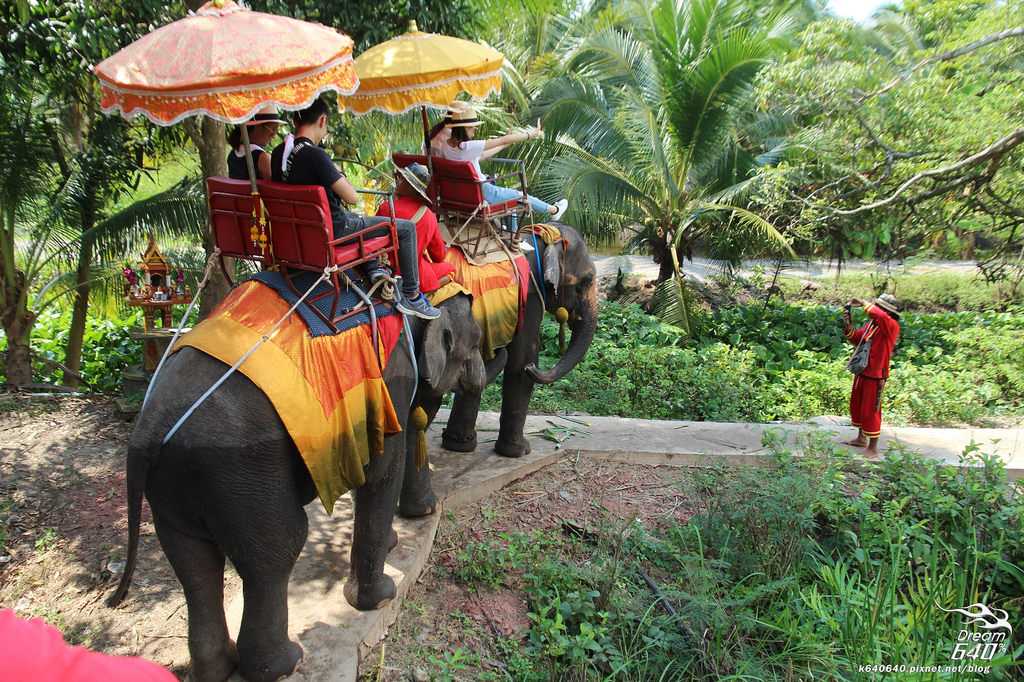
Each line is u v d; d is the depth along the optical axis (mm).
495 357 5527
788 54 12227
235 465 3061
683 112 13953
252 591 3348
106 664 1065
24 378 8570
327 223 3273
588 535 5508
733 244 15320
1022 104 10797
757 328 14273
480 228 5270
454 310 4543
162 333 7102
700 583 4820
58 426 6988
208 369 3129
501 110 11625
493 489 5992
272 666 3482
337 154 9219
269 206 3416
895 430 7910
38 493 5758
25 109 7832
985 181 11727
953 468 6211
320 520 5180
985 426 8977
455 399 6316
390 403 3633
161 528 3176
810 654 4508
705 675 4387
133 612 4359
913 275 20000
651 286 17031
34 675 963
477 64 4477
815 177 13930
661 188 14633
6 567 4863
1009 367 10852
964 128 11078
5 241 8273
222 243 3674
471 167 4926
